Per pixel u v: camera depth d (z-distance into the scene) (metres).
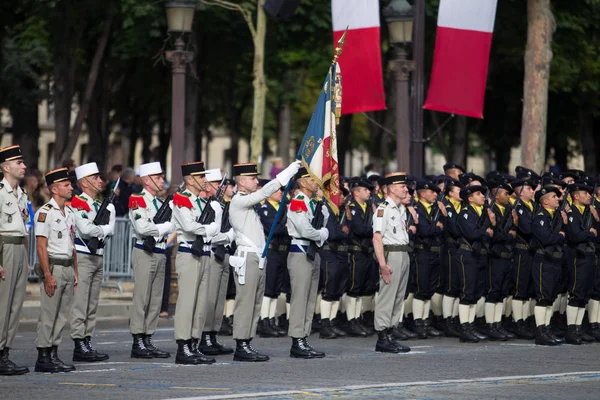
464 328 40.47
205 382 27.47
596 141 96.31
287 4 48.69
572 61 77.69
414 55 51.78
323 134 33.91
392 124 93.94
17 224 29.23
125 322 46.72
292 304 33.81
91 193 33.62
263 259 32.84
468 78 51.00
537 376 29.03
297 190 34.84
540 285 39.44
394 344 35.62
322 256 41.19
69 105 77.50
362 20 50.09
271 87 97.00
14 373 29.03
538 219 39.50
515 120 90.50
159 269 34.06
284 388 26.30
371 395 25.03
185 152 72.81
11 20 84.56
